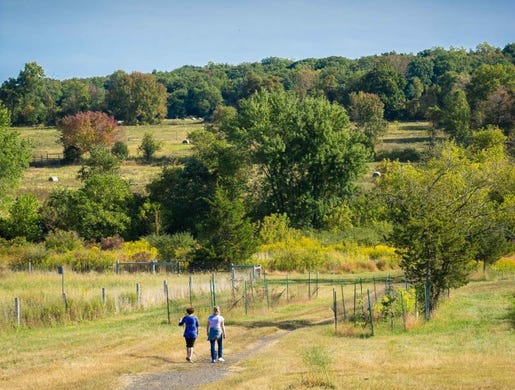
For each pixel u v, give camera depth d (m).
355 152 80.81
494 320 32.16
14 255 60.88
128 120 198.12
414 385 17.67
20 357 23.83
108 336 28.25
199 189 79.69
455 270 34.53
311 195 80.38
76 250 59.84
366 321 31.14
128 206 75.69
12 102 189.88
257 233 72.25
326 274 58.94
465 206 37.09
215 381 19.41
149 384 19.25
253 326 31.75
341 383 18.06
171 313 34.62
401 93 181.12
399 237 34.44
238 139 80.56
